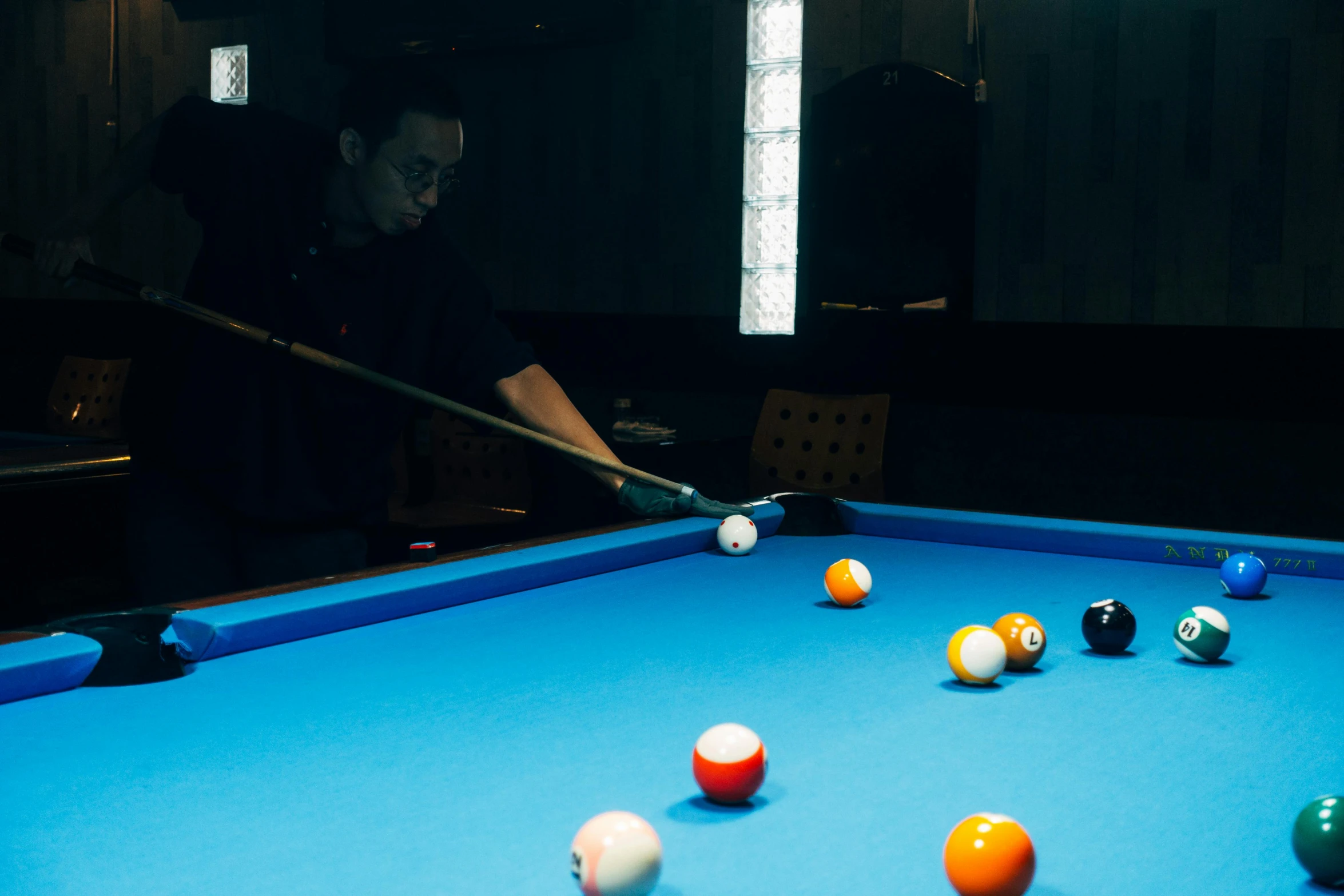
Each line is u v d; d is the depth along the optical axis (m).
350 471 2.53
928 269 4.91
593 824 0.85
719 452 5.00
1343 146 4.18
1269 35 4.27
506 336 2.62
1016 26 4.71
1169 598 1.95
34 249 2.43
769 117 5.26
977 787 1.09
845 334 5.09
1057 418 4.64
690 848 0.94
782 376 5.26
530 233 5.85
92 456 3.20
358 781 1.09
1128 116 4.53
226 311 2.48
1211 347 4.36
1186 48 4.41
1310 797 1.07
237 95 6.49
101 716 1.27
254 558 2.49
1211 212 4.41
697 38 5.38
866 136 5.00
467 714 1.30
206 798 1.04
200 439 2.43
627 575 2.06
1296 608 1.88
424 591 1.75
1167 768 1.15
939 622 1.76
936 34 4.87
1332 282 4.23
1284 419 4.26
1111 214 4.58
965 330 4.82
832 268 5.11
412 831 0.98
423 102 2.25
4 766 1.12
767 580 2.04
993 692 1.41
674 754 1.17
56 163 7.04
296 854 0.93
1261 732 1.26
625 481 2.48
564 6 5.53
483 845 0.95
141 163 2.54
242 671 1.45
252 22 6.39
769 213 5.29
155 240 6.77
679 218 5.48
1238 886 0.88
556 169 5.75
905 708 1.34
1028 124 4.71
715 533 2.30
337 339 2.46
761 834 0.97
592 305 5.73
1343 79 4.16
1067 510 4.65
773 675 1.47
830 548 2.35
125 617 1.45
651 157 5.52
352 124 2.29
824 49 5.11
